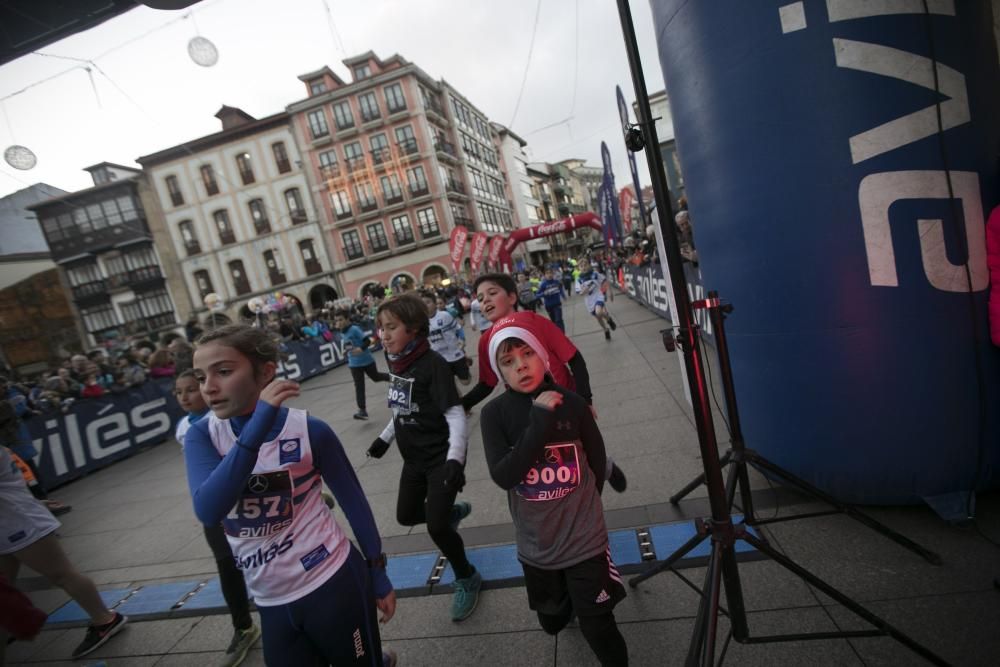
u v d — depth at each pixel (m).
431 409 2.20
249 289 30.56
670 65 2.54
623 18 1.36
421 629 2.22
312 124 30.42
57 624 3.08
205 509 1.18
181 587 3.18
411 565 2.73
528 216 54.94
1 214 27.09
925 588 1.82
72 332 27.83
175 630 2.71
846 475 2.24
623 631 1.94
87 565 3.85
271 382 1.38
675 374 5.16
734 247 2.37
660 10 2.55
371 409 7.18
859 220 2.01
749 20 2.09
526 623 2.11
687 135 2.53
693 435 3.58
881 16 1.91
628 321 9.70
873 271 2.02
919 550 1.91
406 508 2.34
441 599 2.39
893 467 2.13
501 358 1.54
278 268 30.72
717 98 2.26
